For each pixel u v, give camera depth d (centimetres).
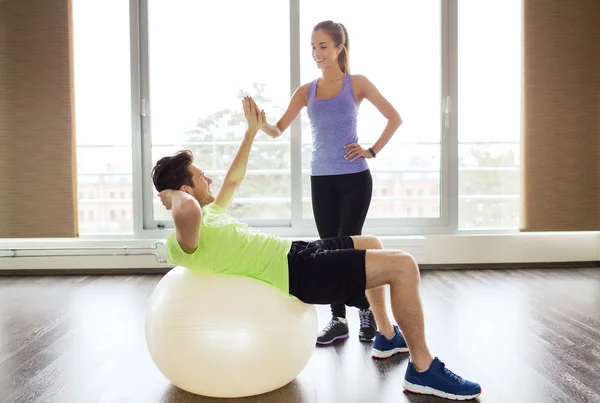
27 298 317
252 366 163
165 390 181
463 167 412
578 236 400
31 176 381
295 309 171
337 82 236
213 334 160
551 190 389
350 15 399
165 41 399
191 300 165
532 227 390
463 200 414
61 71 379
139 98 394
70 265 390
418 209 412
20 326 259
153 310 170
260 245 169
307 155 405
